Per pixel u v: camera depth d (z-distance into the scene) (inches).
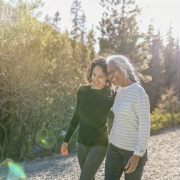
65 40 305.4
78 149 86.0
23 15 225.0
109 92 84.3
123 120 71.1
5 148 209.2
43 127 233.5
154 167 156.5
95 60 86.4
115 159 76.2
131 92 69.5
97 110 81.6
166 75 1159.0
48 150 231.0
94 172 78.5
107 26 594.2
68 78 255.8
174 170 147.4
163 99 631.2
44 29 255.9
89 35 554.9
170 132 355.9
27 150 219.9
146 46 578.9
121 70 72.3
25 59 202.7
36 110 217.6
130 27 573.6
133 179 68.5
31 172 157.2
